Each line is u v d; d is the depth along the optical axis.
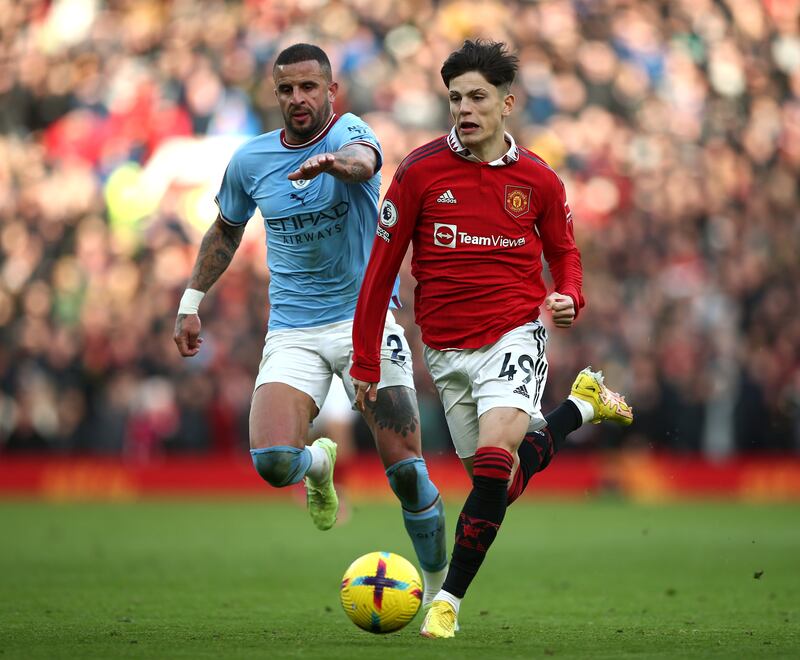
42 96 88.81
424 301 20.62
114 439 67.81
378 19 87.31
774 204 79.06
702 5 92.12
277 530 47.94
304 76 21.66
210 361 68.56
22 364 69.12
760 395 66.88
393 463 21.97
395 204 20.11
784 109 88.88
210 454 68.75
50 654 17.28
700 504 64.44
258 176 22.45
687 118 85.75
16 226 79.94
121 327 70.12
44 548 40.16
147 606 24.94
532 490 69.38
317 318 22.58
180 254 76.12
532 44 86.56
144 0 91.62
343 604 19.53
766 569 34.34
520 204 20.06
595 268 72.50
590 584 30.47
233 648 17.98
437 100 82.88
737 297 70.56
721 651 17.97
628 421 23.03
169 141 82.62
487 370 20.02
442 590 19.73
